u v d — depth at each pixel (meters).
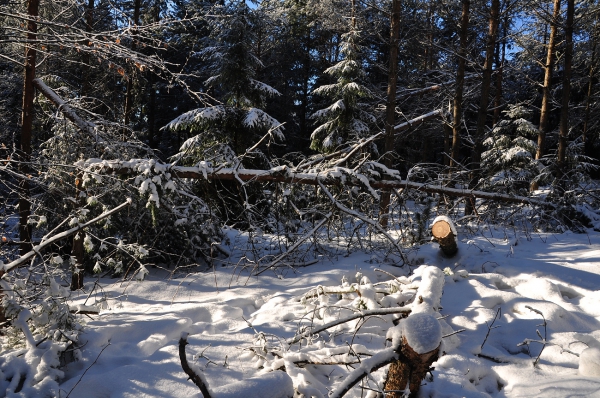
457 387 3.43
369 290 4.76
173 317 4.77
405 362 2.96
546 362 3.82
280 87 26.38
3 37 5.80
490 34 12.29
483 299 4.96
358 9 16.81
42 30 7.55
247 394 2.93
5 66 13.57
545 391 3.29
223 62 12.43
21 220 7.03
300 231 8.12
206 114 11.24
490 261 6.35
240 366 3.68
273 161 8.70
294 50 26.23
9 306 3.70
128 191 6.58
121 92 17.58
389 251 7.31
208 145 11.24
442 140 24.83
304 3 25.30
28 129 7.48
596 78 20.41
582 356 3.54
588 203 10.80
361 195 7.82
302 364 3.55
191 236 7.25
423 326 2.93
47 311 3.81
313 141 15.14
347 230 7.93
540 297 5.16
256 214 7.78
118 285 6.32
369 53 22.28
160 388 3.25
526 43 16.62
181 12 16.69
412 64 22.81
